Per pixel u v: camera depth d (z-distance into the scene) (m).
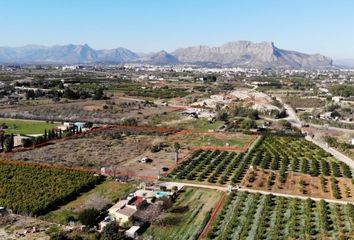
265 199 89.81
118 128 173.50
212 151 134.75
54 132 154.12
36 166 111.31
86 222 76.38
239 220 79.12
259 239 71.00
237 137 157.62
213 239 71.75
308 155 127.75
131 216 77.88
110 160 121.75
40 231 74.12
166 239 72.06
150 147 139.12
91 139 151.88
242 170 110.75
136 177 105.69
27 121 187.12
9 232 73.50
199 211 83.94
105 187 97.94
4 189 93.19
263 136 156.75
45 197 88.25
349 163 120.56
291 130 170.00
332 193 94.19
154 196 90.00
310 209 83.94
